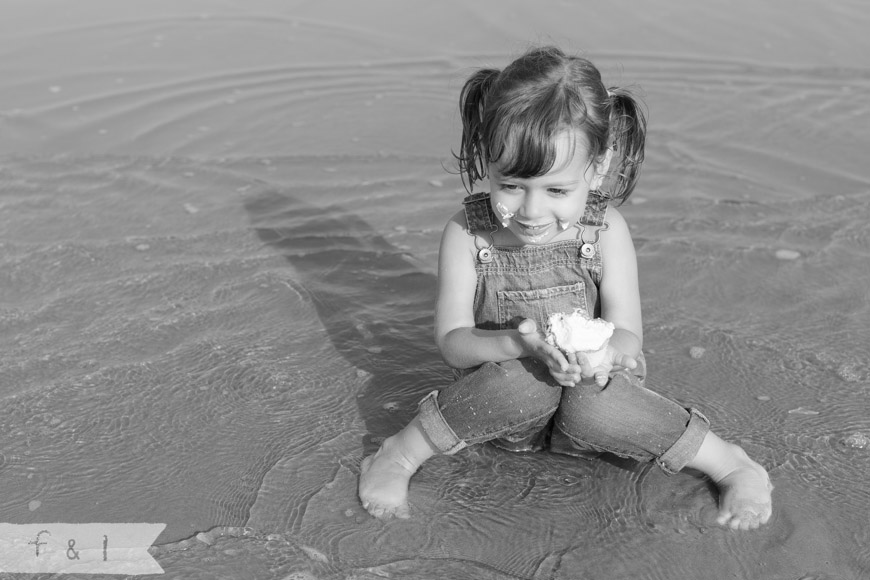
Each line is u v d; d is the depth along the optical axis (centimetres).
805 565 232
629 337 262
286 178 470
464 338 262
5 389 300
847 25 679
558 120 231
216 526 246
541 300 272
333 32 673
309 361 320
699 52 632
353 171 480
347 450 276
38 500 255
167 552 236
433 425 255
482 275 275
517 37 652
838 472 265
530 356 249
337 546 239
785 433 281
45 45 640
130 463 270
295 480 263
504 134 233
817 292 360
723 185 458
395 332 338
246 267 381
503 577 229
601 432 252
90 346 324
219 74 605
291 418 291
